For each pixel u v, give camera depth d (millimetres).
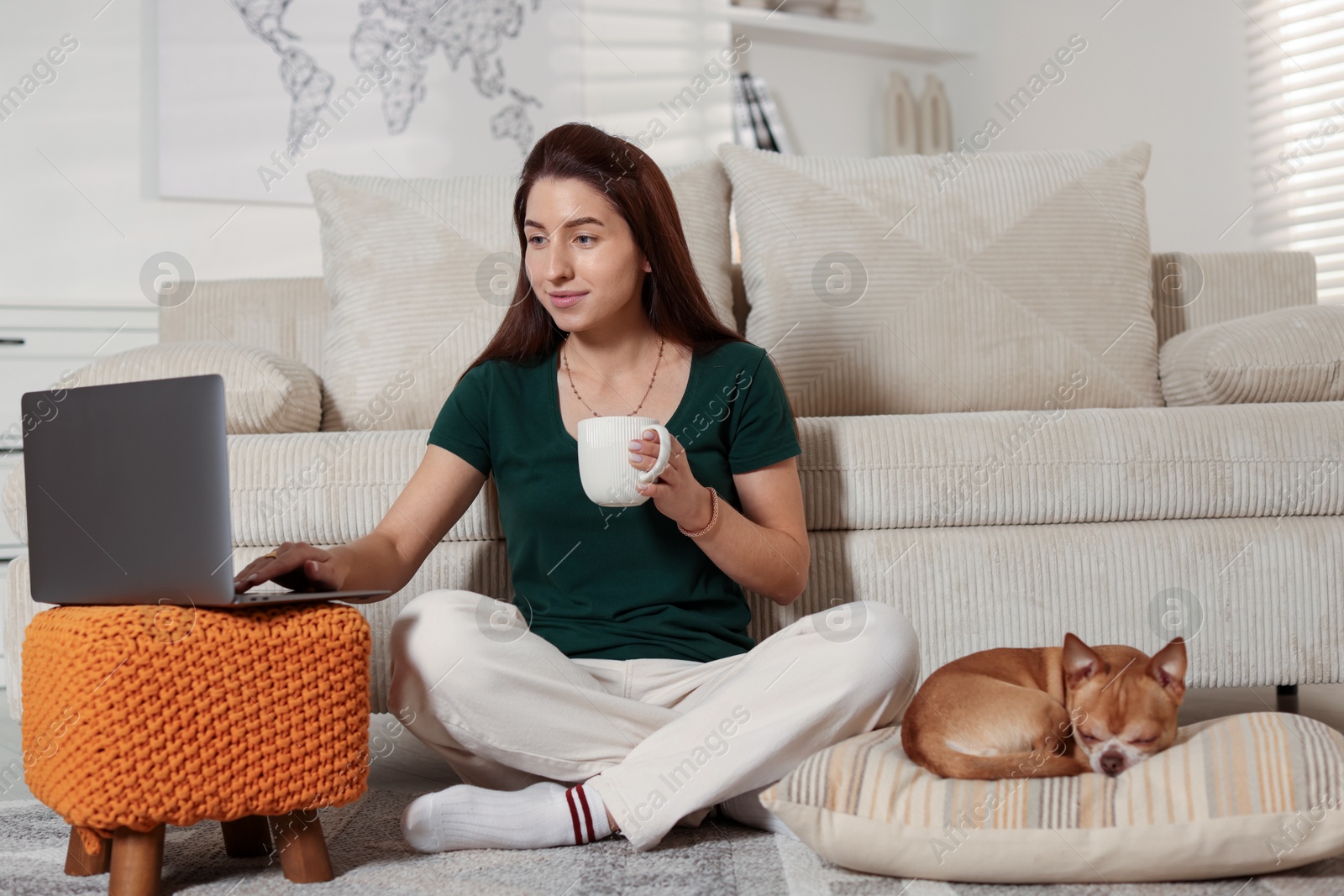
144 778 831
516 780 1101
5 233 2838
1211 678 1336
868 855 904
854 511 1343
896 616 1059
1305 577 1348
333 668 910
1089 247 1777
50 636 883
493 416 1211
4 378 2461
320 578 981
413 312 1717
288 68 3111
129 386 897
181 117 2998
